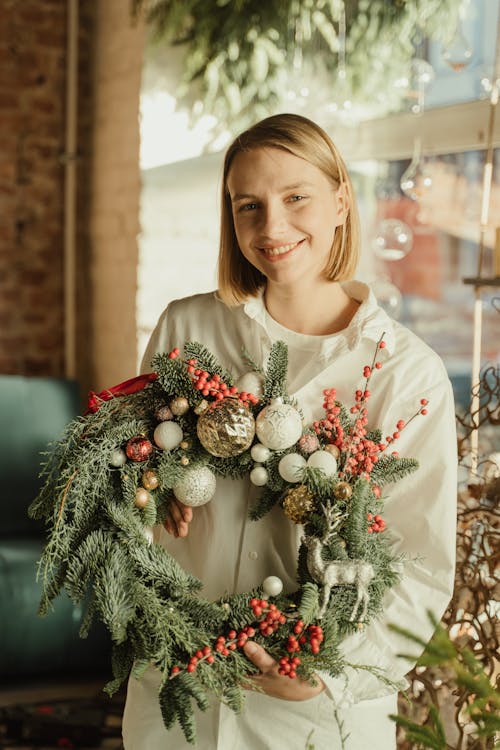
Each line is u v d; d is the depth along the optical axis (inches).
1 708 120.5
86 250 174.1
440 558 59.6
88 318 173.9
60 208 175.3
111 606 53.1
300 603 55.1
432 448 59.9
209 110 144.5
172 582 55.8
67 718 117.3
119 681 55.7
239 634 55.5
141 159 153.9
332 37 127.6
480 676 41.2
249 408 59.1
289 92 131.0
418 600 59.1
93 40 170.9
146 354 69.6
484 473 83.0
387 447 58.6
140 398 60.7
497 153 121.7
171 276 154.6
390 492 60.3
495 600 79.5
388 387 60.4
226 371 61.1
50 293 175.5
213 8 140.6
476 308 97.3
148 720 62.4
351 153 130.1
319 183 59.7
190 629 54.4
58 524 56.4
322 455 57.4
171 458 58.8
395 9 121.0
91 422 59.8
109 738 118.2
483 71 111.7
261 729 59.9
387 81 123.8
